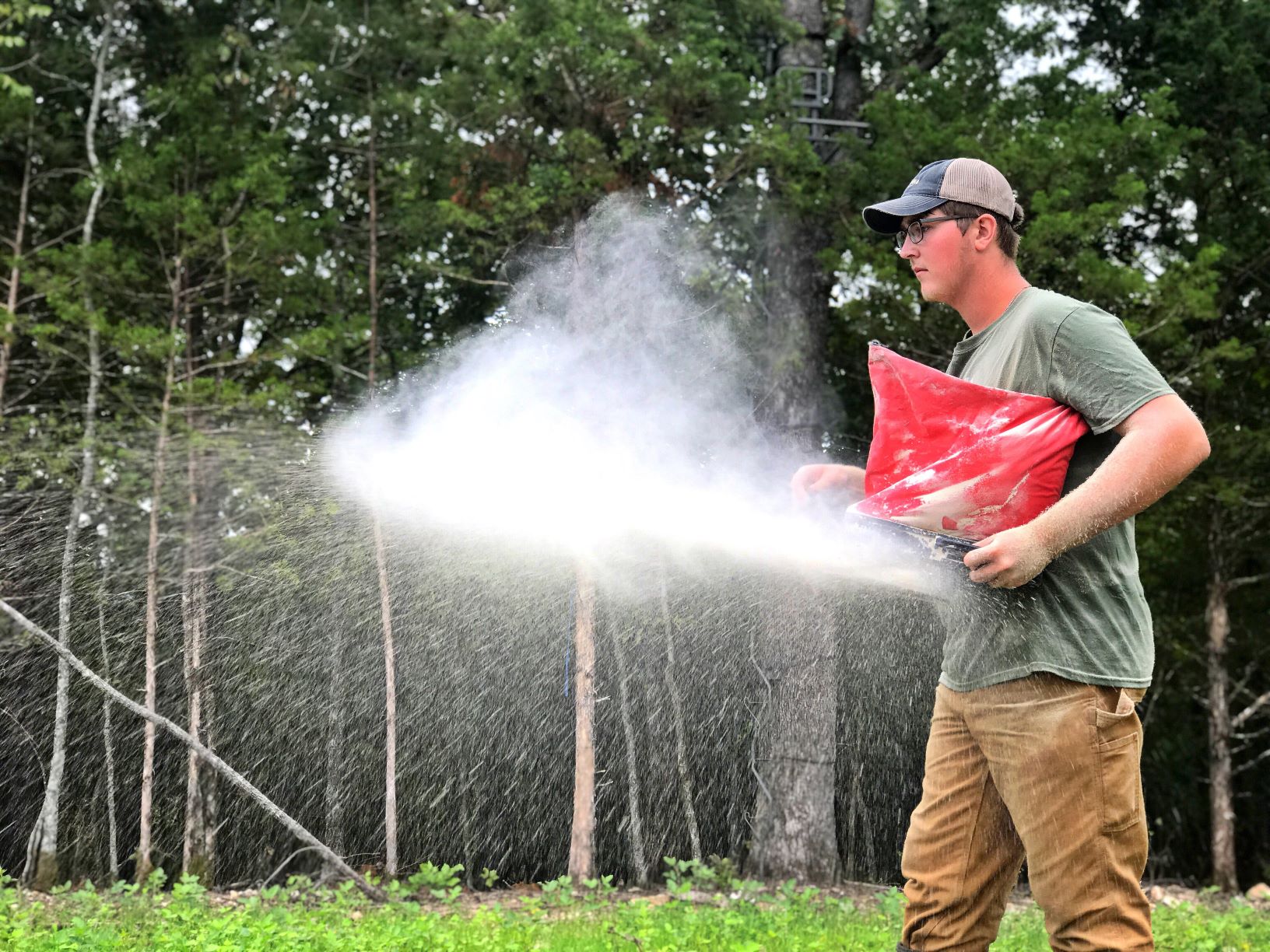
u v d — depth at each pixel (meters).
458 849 18.77
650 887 17.67
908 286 18.08
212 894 13.08
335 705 17.75
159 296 19.23
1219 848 23.39
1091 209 17.80
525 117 19.12
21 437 17.25
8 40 18.20
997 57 22.36
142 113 22.16
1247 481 22.03
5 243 21.03
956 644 3.31
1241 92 22.47
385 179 21.12
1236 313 23.41
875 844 16.92
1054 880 3.07
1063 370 3.05
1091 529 2.88
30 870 16.70
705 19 20.36
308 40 21.62
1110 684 3.05
